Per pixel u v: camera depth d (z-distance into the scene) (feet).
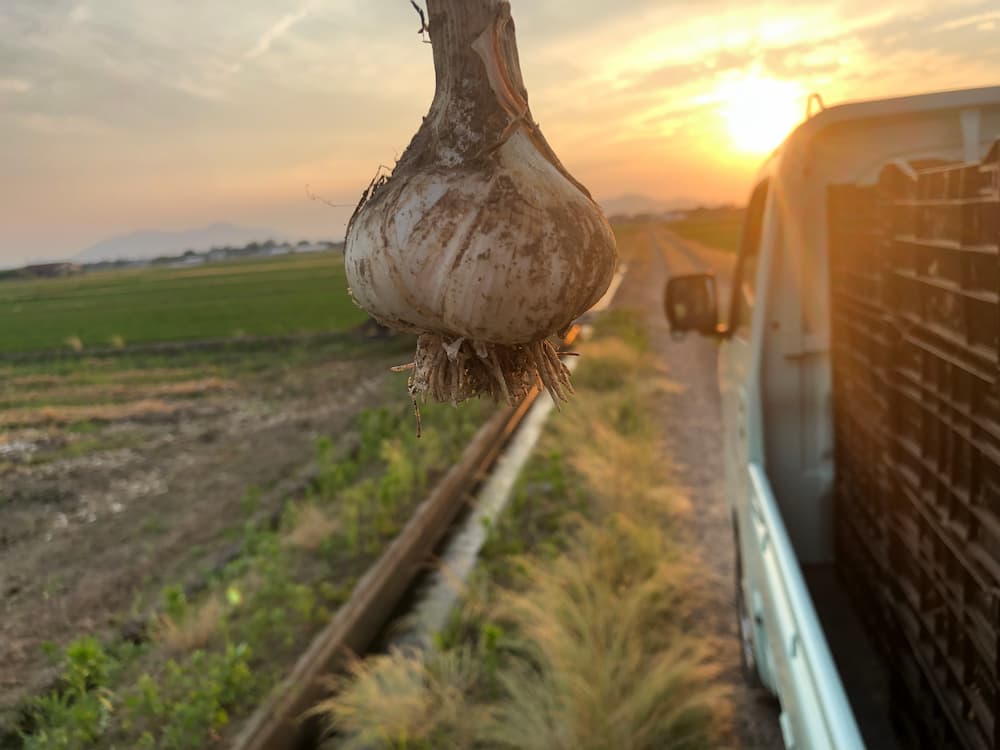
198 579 19.67
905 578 7.45
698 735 11.69
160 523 24.88
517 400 3.48
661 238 274.36
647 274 117.91
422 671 13.25
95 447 36.24
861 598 9.51
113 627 17.70
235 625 16.30
